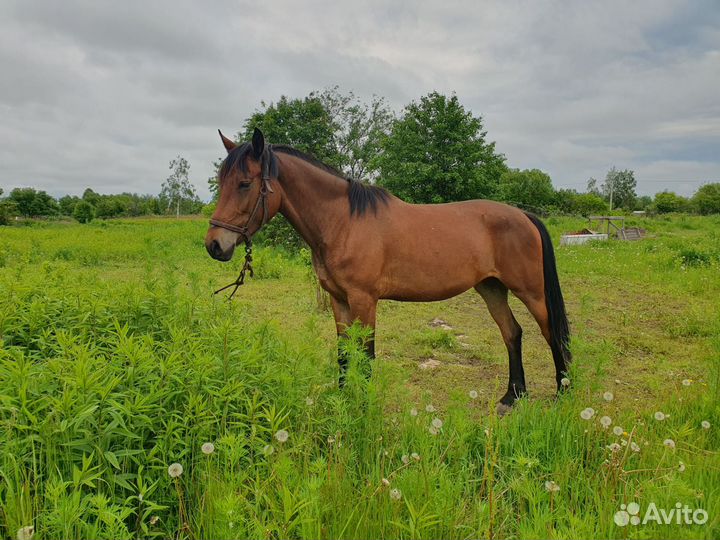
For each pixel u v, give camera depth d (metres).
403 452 2.70
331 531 1.89
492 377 5.00
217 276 10.33
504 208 4.30
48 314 3.58
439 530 1.96
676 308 7.84
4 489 2.03
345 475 2.30
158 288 4.01
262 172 3.60
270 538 1.88
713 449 2.92
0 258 11.58
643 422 3.14
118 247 14.88
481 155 17.31
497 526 2.15
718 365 4.05
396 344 6.02
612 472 2.48
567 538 1.87
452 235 4.01
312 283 8.79
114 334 3.30
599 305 8.12
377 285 3.82
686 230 26.78
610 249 15.33
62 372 2.40
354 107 18.47
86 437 2.09
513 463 2.67
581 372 3.37
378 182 18.12
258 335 3.47
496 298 4.48
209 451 2.01
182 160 72.19
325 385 3.09
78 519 1.76
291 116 16.95
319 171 3.78
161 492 2.22
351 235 3.73
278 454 2.28
